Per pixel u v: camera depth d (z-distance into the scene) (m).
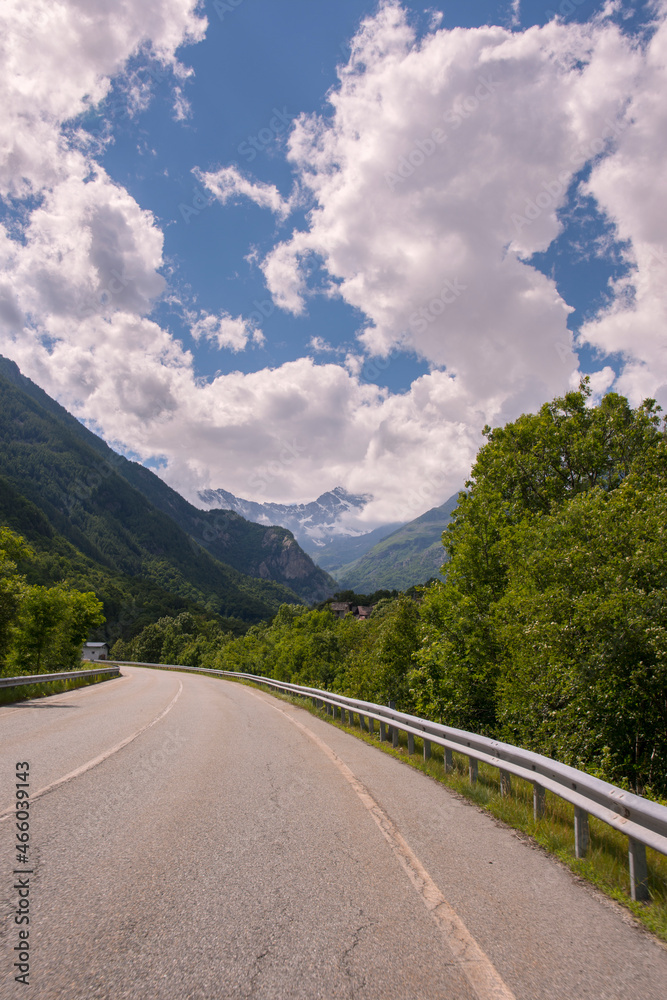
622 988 2.50
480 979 2.53
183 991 2.35
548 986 2.50
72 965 2.52
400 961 2.66
